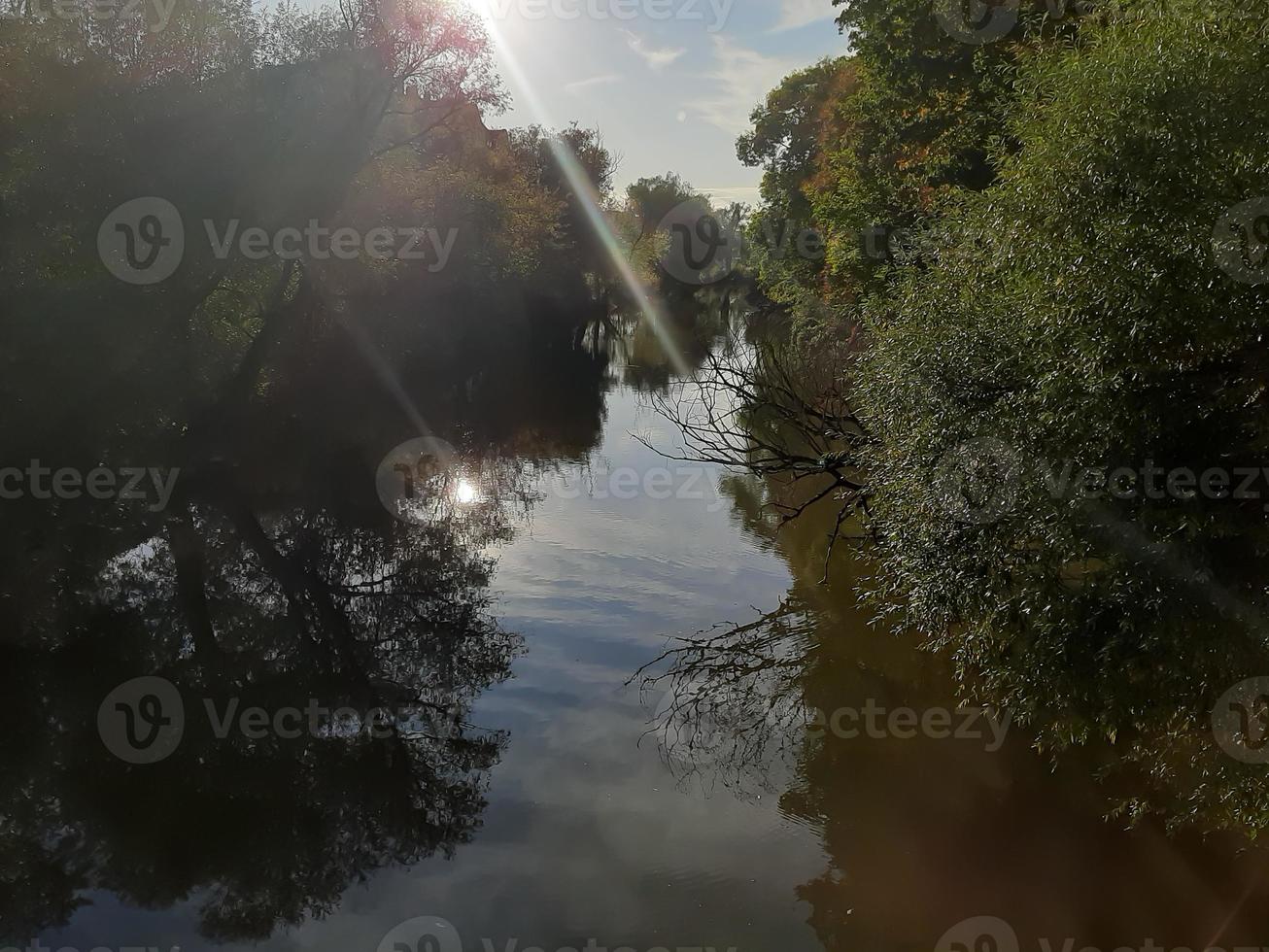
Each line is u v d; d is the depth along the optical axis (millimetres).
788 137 38094
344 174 18094
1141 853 5719
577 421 23094
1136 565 5293
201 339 17922
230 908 5691
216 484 16484
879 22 18406
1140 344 4938
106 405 15359
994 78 14492
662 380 31141
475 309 33281
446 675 8781
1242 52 4570
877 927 5141
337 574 12211
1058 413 5457
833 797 6480
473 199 27719
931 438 6586
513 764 7078
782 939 5059
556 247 40250
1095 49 5562
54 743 7820
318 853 6191
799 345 21672
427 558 12414
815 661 8711
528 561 11867
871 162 19500
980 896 5383
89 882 6035
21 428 14102
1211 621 5109
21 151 14766
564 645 9250
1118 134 4902
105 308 15172
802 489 15219
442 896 5570
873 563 10570
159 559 12688
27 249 14609
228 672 9297
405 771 7152
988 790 6496
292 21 18188
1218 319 4645
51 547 12547
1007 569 6137
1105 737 6594
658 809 6387
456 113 20328
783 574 11094
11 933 5445
